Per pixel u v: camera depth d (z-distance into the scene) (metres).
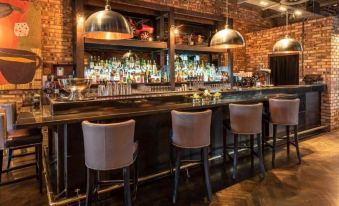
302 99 5.68
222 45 4.44
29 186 3.38
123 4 4.86
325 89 6.17
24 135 3.28
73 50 4.78
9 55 4.53
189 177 3.56
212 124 4.03
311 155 4.43
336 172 3.67
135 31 5.08
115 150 2.35
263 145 4.64
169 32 5.37
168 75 5.50
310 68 6.50
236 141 3.57
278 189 3.15
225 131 3.93
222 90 4.62
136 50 5.59
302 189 3.14
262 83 6.72
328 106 6.14
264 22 8.37
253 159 4.24
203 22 6.31
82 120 2.60
